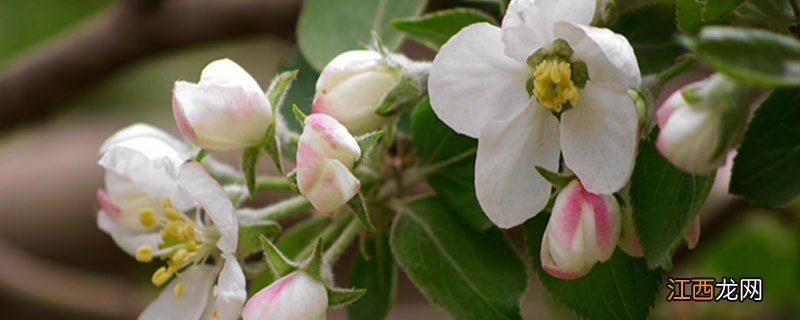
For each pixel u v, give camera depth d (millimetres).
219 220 389
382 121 390
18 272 671
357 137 385
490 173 380
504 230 422
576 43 373
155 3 577
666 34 401
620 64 358
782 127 369
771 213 579
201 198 389
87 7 686
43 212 700
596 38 360
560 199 372
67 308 674
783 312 595
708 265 592
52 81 603
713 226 553
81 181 707
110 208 427
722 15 365
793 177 369
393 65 389
